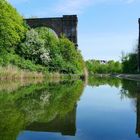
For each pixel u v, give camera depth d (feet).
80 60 256.73
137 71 341.82
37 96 47.91
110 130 22.43
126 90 68.85
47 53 187.62
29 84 85.05
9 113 29.01
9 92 54.85
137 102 42.27
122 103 41.04
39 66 172.86
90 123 25.09
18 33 185.16
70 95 51.96
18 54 180.55
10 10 181.98
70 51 222.28
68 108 34.01
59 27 264.72
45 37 204.23
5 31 159.53
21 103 37.70
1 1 164.66
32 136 19.92
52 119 26.11
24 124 23.61
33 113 29.27
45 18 264.11
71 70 208.54
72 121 25.63
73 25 263.49
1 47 155.74
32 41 184.44
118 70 630.33
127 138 20.02
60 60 200.54
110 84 104.88
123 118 28.09
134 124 24.97
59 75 181.57
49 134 20.61
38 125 23.36
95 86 89.10
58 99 44.01
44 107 34.14
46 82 103.76
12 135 19.93
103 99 46.65
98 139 19.62
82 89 70.95
